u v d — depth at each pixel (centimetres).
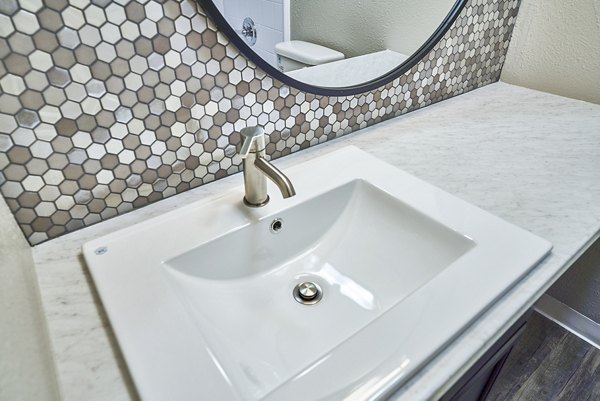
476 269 59
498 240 65
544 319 161
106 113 64
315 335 65
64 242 67
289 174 83
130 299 54
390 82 103
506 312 55
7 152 58
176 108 71
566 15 115
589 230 70
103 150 66
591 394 134
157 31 63
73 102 60
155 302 54
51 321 53
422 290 56
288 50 80
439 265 69
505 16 122
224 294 69
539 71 127
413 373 47
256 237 72
